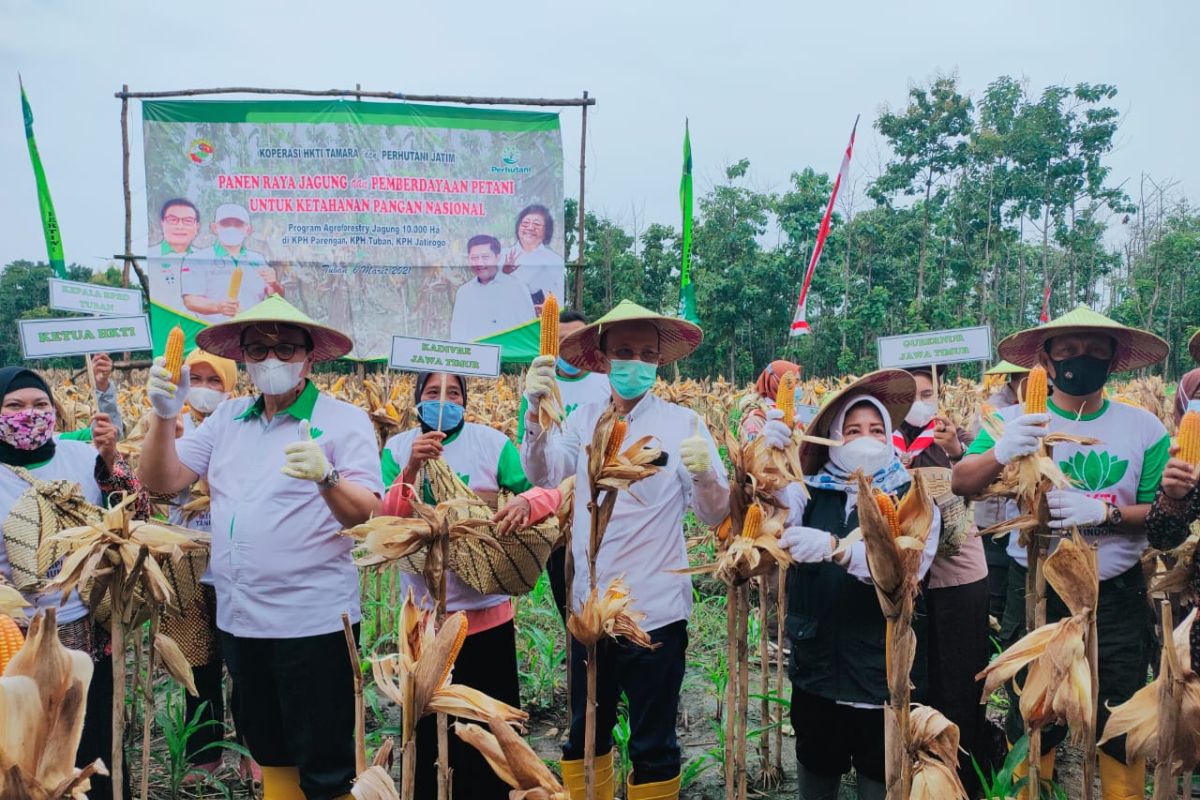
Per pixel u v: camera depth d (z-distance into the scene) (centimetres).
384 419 600
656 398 367
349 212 1123
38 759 145
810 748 329
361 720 191
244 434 342
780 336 4438
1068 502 320
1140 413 361
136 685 420
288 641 323
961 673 355
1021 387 571
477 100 1108
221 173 1109
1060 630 232
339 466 332
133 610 297
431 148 1128
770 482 304
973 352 378
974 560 359
